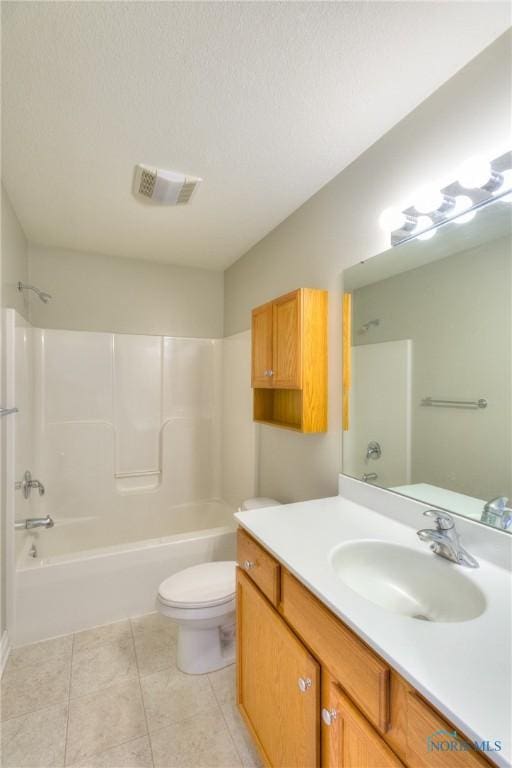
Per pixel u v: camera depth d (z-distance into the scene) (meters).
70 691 1.51
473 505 1.09
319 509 1.45
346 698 0.79
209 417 3.13
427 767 0.59
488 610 0.79
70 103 1.26
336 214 1.73
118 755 1.25
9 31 1.00
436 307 1.22
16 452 1.89
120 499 2.79
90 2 0.93
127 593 2.01
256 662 1.21
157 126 1.39
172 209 2.06
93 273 2.78
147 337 2.92
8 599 1.77
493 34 1.03
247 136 1.45
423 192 1.21
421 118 1.29
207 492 3.10
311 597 0.92
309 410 1.74
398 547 1.11
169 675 1.60
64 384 2.64
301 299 1.72
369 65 1.12
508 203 1.01
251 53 1.08
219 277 3.22
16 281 2.12
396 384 1.38
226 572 1.75
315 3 0.94
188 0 0.93
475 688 0.58
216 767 1.21
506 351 1.02
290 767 0.99
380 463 1.44
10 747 1.27
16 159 1.59
